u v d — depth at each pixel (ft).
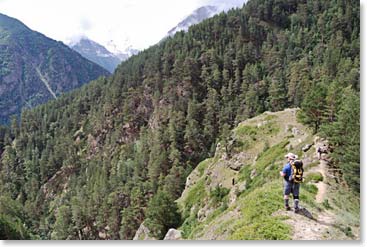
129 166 540.52
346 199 99.55
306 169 126.31
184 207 265.95
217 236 85.51
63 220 464.65
